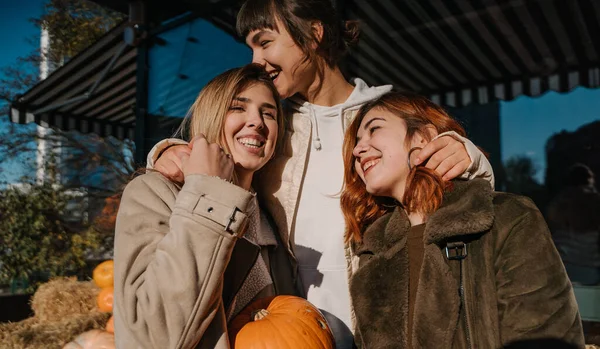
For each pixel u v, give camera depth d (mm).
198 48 4609
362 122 1579
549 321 1151
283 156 1922
